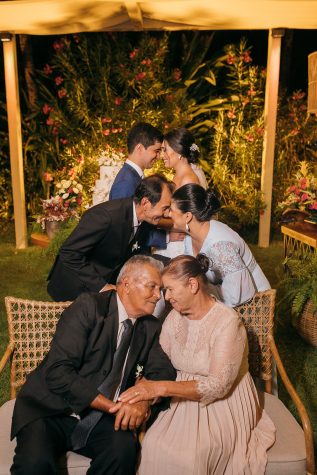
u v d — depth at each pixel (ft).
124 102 26.50
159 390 7.92
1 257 22.74
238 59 26.58
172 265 8.13
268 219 23.76
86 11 19.88
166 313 10.39
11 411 8.89
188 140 12.78
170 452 7.72
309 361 13.79
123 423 7.80
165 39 26.40
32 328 9.46
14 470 7.44
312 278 13.89
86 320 8.11
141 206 10.32
